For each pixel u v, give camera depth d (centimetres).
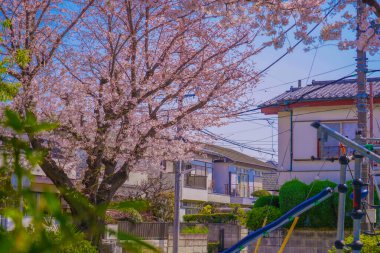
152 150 1259
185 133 1335
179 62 1235
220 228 2361
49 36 1162
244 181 4381
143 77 1200
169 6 1181
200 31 1198
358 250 640
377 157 626
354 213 641
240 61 1226
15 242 92
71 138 1130
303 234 1783
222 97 1248
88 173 1134
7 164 119
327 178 2064
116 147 1157
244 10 1009
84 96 1137
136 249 106
